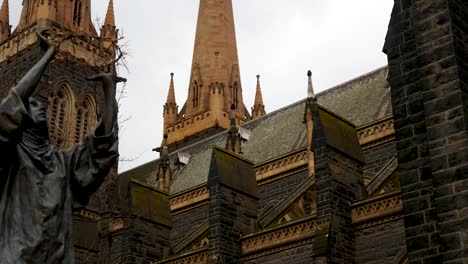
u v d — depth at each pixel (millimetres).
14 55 89938
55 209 11094
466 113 22703
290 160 67562
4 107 10500
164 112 115750
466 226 21219
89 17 95562
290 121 80000
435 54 23906
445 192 22078
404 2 28516
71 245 11414
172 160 94250
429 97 23562
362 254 45094
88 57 89438
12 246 10633
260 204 68250
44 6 91375
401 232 43500
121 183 90625
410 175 25609
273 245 50281
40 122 11508
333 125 49375
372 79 74375
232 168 55188
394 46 28078
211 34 115438
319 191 46406
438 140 22844
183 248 62531
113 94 11836
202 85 111938
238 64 115875
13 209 10891
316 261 43438
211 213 52750
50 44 11734
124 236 59625
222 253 50969
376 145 60594
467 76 23625
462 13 24672
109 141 11586
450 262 21219
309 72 69000
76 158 11648
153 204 62125
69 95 88812
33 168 11102
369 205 45688
